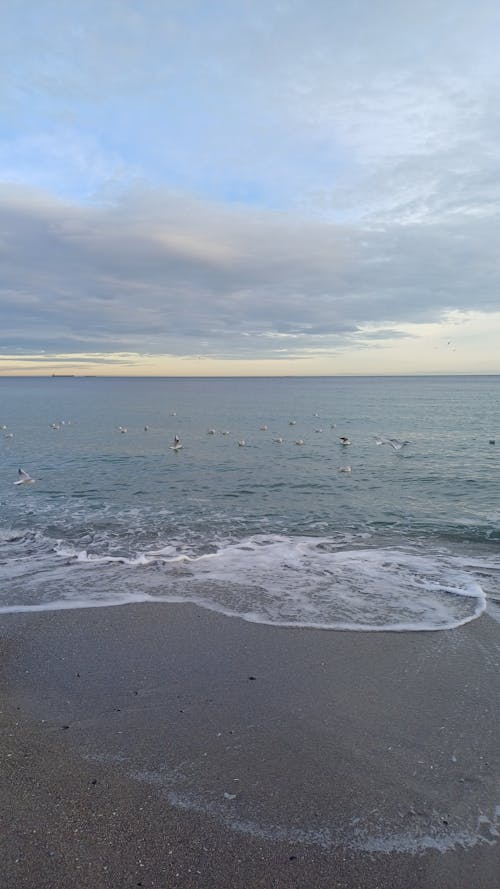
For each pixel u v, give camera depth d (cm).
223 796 622
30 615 1105
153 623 1067
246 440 4128
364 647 969
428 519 1856
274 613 1106
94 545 1584
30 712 792
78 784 643
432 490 2338
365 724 753
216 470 2855
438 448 3634
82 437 4353
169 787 637
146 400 10444
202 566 1388
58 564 1407
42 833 570
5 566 1392
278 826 580
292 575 1320
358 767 669
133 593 1212
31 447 3769
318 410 7438
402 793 626
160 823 584
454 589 1221
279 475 2708
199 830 575
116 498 2209
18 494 2286
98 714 785
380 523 1817
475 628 1038
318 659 930
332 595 1197
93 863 534
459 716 768
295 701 810
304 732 738
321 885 516
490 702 802
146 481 2558
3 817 591
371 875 525
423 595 1195
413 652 950
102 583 1273
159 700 817
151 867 531
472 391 13538
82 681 872
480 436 4278
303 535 1686
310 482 2528
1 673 898
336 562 1419
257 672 891
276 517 1906
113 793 628
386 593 1206
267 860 541
